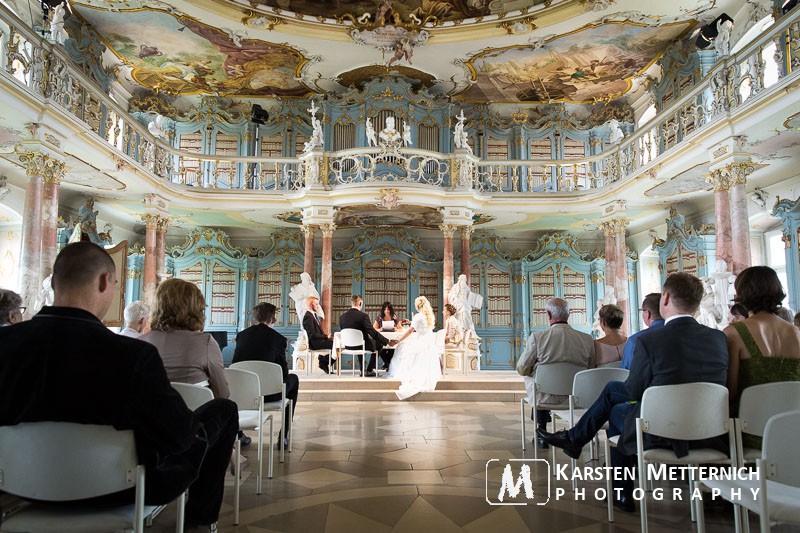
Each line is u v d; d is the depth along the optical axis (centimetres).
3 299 450
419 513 417
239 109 1759
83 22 1333
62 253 258
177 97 1750
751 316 391
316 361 1369
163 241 1408
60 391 235
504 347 1742
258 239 1822
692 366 374
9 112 845
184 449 258
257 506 433
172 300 413
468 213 1444
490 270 1775
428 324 1104
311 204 1430
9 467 239
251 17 1331
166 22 1336
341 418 848
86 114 1057
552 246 1769
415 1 1374
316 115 1753
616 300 1395
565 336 568
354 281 1748
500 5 1349
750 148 1013
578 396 507
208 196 1450
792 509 270
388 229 1759
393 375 1177
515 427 771
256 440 686
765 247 1341
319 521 400
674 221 1464
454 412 913
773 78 1180
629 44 1425
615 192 1377
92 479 242
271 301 1742
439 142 1667
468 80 1636
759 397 344
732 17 1257
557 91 1700
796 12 799
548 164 1503
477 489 477
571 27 1341
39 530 246
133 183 1267
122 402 239
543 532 381
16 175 1191
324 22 1384
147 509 275
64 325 241
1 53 839
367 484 491
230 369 478
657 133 1223
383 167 1469
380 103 1623
